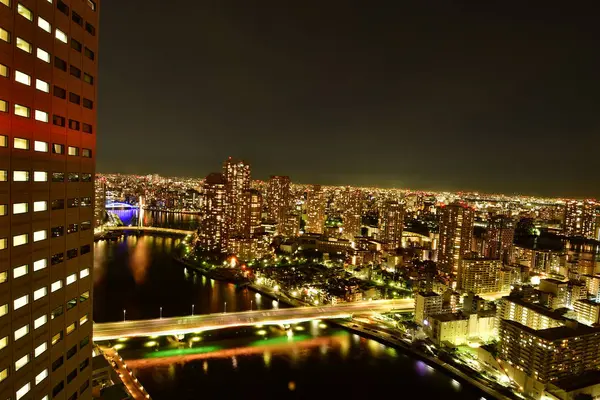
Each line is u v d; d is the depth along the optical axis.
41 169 58.16
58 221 62.41
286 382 194.00
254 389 185.88
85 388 71.38
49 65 58.50
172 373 195.25
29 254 56.84
